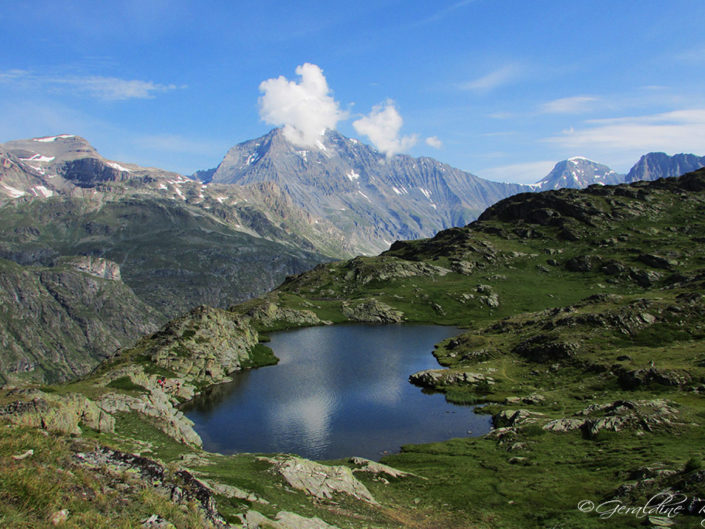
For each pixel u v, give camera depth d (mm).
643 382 86750
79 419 50969
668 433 60062
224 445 78688
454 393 106062
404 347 176000
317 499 41188
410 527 39031
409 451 72625
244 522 29500
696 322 119125
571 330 128500
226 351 137250
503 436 72688
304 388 116875
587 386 94375
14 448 26141
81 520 20578
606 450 57969
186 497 27203
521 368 119375
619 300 145750
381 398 106625
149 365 114625
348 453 74625
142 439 55375
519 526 40406
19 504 20078
